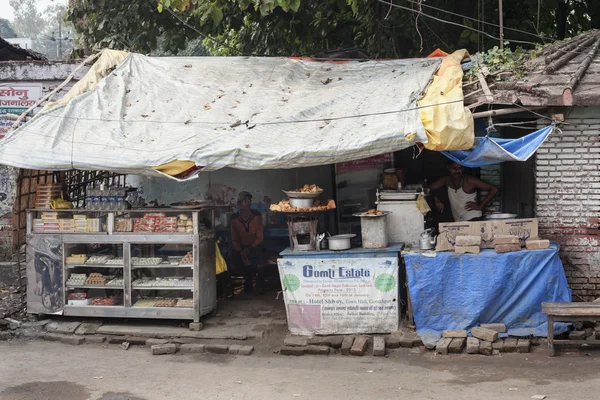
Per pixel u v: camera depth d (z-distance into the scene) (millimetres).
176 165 8148
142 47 14406
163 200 11914
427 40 13984
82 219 9156
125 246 9039
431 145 7770
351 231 11000
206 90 9812
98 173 10891
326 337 8422
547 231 8695
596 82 8312
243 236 10688
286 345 8242
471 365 7383
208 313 9453
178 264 8938
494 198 10320
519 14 14508
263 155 7934
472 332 8078
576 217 8633
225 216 11781
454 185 9914
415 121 7832
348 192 11016
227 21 14383
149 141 8609
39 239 9250
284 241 11594
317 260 8492
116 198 9188
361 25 14992
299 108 8930
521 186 9617
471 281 8133
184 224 8922
